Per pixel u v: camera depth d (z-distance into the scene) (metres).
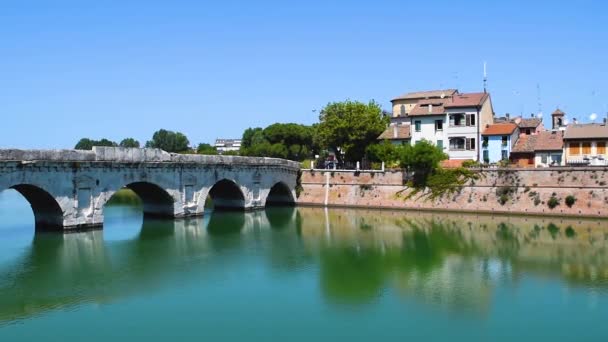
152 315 39.81
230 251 60.16
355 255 58.09
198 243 64.56
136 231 72.38
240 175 91.31
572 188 80.62
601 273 49.84
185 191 81.75
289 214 90.50
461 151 100.25
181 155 79.56
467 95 106.25
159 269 52.16
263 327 37.47
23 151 59.97
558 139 96.69
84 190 67.88
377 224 78.75
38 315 39.88
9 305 41.97
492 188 86.81
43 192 64.06
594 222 75.81
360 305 41.75
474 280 48.09
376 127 112.00
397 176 95.69
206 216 87.38
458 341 35.09
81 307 41.56
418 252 59.41
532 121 117.56
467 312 40.12
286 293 44.72
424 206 91.69
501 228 73.31
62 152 64.12
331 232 72.31
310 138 149.25
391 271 51.41
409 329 36.97
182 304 42.09
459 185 89.50
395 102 135.62
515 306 41.19
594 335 35.84
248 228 75.81
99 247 61.75
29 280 48.28
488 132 100.31
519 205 84.06
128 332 36.78
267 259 56.28
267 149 145.12
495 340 35.19
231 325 37.94
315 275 50.06
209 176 85.19
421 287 46.19
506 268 52.09
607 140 89.00
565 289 45.16
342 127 111.06
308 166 126.75
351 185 99.56
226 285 47.09
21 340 35.44
